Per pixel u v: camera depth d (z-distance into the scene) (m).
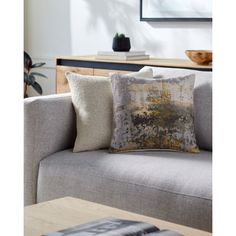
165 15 4.06
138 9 4.27
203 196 1.88
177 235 1.27
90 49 4.67
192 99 2.48
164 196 1.98
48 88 5.05
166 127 2.40
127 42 3.79
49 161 2.38
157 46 4.19
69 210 1.61
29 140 2.41
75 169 2.26
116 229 1.29
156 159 2.23
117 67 3.66
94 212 1.60
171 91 2.46
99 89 2.54
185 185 1.95
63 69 3.94
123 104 2.43
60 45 4.91
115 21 4.45
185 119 2.42
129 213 1.59
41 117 2.42
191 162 2.18
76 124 2.56
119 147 2.38
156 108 2.42
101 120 2.49
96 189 2.18
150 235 1.25
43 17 5.02
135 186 2.06
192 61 3.39
